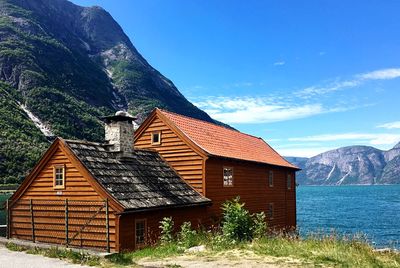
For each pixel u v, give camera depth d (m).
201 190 27.55
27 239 23.81
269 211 36.31
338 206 119.38
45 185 23.66
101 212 21.17
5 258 15.77
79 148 23.17
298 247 16.25
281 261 14.22
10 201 24.70
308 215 86.94
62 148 23.00
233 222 19.67
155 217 22.95
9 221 23.20
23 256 16.25
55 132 157.38
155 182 25.17
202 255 15.98
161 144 29.73
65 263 14.73
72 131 165.62
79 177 22.22
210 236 20.03
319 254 14.96
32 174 24.08
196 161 28.05
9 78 192.88
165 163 28.81
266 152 40.28
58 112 173.25
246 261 14.38
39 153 124.88
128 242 20.89
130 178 23.66
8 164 111.06
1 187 94.25
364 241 17.56
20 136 135.50
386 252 16.44
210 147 29.61
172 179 27.22
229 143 33.97
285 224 39.53
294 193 42.56
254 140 42.16
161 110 30.23
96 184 21.44
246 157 32.84
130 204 21.06
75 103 190.88
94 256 15.68
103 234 20.97
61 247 18.39
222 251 16.47
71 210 22.23
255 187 34.06
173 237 23.33
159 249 18.64
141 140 30.75
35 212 23.73
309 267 13.32
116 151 24.70
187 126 30.98
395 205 122.75
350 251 15.36
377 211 97.94
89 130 173.50
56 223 22.88
